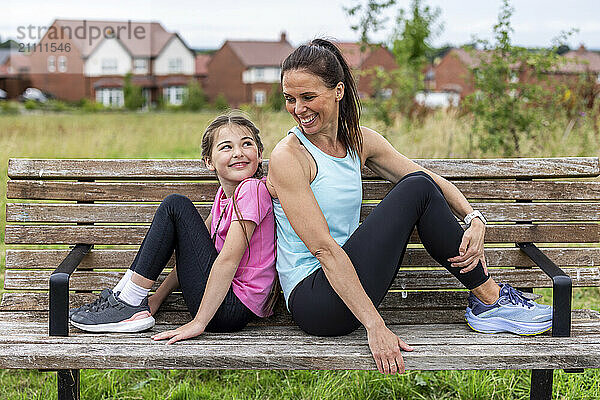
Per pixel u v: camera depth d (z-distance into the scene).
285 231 2.79
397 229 2.62
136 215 3.10
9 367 2.43
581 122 8.32
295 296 2.71
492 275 3.15
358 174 2.83
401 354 2.46
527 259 3.18
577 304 4.43
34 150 10.47
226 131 2.88
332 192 2.71
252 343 2.58
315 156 2.72
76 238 3.08
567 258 3.15
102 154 10.74
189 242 2.74
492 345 2.57
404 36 12.27
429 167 3.14
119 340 2.59
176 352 2.46
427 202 2.66
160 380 3.47
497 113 7.67
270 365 2.45
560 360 2.47
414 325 2.98
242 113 2.98
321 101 2.61
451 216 2.68
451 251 2.67
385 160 3.00
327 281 2.65
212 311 2.67
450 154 8.15
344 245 2.65
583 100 9.12
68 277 2.62
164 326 2.89
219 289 2.67
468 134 8.25
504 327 2.73
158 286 3.10
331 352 2.48
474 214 2.80
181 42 61.06
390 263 2.62
